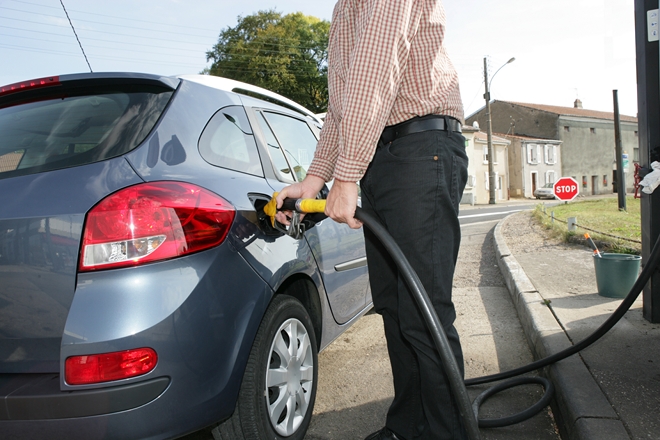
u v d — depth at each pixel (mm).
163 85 1776
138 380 1305
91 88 1807
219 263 1510
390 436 1780
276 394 1852
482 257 6590
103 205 1369
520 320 3590
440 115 1517
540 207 13180
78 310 1304
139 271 1348
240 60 30359
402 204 1504
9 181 1466
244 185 1812
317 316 2297
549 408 2283
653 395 1952
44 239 1366
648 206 2812
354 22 1560
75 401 1283
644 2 2740
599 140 51594
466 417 1274
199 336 1410
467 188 34188
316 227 2277
